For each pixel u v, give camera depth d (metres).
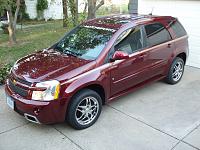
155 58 5.70
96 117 4.82
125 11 16.38
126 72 5.12
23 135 4.51
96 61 4.68
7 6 10.18
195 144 4.29
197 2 7.41
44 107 4.13
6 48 10.27
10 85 4.67
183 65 6.66
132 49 5.23
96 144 4.29
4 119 4.99
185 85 6.48
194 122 4.89
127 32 5.20
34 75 4.35
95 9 9.59
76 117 4.51
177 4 7.87
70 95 4.28
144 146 4.23
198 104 5.56
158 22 5.88
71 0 10.06
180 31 6.42
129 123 4.85
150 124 4.82
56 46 5.56
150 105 5.50
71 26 9.91
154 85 6.44
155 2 8.37
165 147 4.21
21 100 4.26
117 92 5.16
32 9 20.05
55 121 4.33
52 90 4.15
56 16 21.23
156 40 5.73
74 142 4.33
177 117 5.06
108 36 5.04
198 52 7.73
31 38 12.26
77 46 5.23
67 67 4.50
